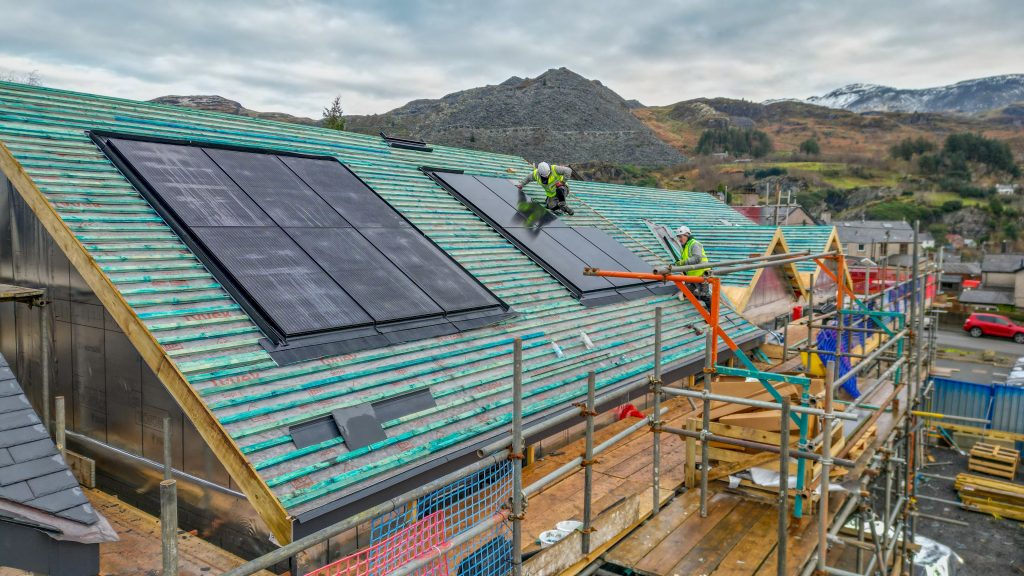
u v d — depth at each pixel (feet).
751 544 26.71
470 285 37.78
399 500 16.08
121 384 28.02
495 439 28.19
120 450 28.68
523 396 31.53
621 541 26.99
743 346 50.26
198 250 28.94
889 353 56.59
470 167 57.67
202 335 24.90
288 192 37.32
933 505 75.77
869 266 48.47
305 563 22.11
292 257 31.58
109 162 32.09
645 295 49.24
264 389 24.23
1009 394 88.84
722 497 31.42
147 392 26.99
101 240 26.55
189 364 23.36
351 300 30.83
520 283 41.63
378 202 42.19
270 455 21.98
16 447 21.03
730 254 66.74
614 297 46.39
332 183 41.37
